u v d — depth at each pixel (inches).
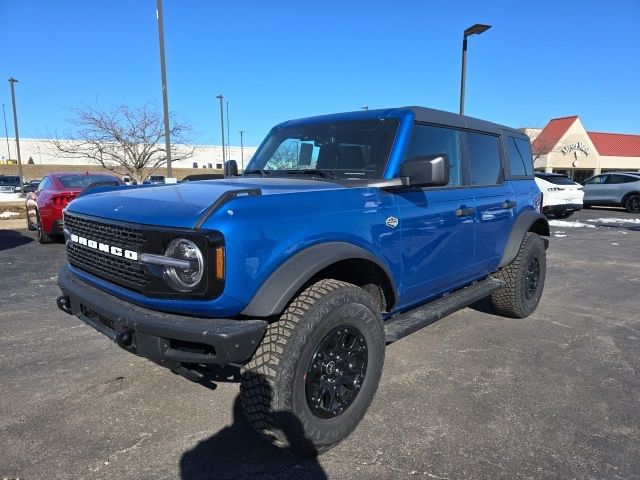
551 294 257.6
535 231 226.8
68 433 117.3
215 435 117.3
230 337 92.6
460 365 159.6
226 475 102.7
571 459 109.0
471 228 164.9
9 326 193.0
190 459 107.9
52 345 173.2
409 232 135.0
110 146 781.9
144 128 764.6
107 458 107.7
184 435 117.1
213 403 132.5
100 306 108.5
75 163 2354.8
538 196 220.1
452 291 173.5
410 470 104.5
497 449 112.4
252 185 120.3
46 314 208.8
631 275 308.5
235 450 111.4
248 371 101.6
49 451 109.9
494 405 132.9
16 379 145.9
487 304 234.7
